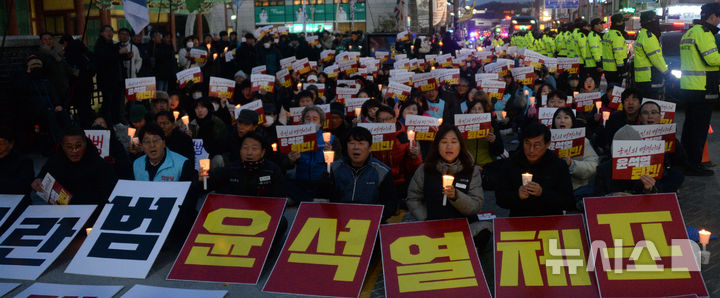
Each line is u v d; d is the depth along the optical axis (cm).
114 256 596
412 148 770
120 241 605
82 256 600
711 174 936
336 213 591
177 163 659
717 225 704
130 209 625
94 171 656
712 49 897
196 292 543
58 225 628
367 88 1429
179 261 583
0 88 1194
